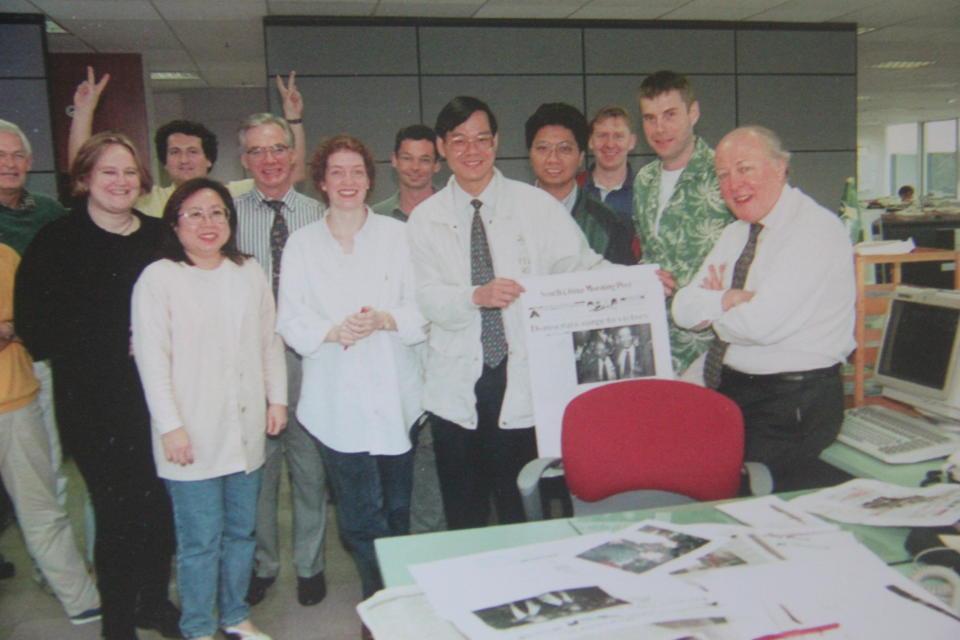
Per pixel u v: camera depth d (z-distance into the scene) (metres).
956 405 1.94
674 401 1.84
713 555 1.23
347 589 2.72
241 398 2.08
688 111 2.28
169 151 2.88
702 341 2.31
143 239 2.16
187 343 1.99
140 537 2.21
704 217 2.27
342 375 2.08
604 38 5.58
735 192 1.93
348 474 2.13
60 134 6.65
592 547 1.28
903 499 1.46
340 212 2.11
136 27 5.60
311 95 5.23
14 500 2.36
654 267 2.08
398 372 2.11
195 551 2.07
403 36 5.29
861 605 1.08
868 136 17.75
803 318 1.86
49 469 2.39
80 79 6.65
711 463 1.80
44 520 2.39
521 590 1.14
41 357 2.08
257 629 2.30
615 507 1.86
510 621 1.05
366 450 2.09
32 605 2.66
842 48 6.02
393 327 2.04
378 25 5.26
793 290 1.83
